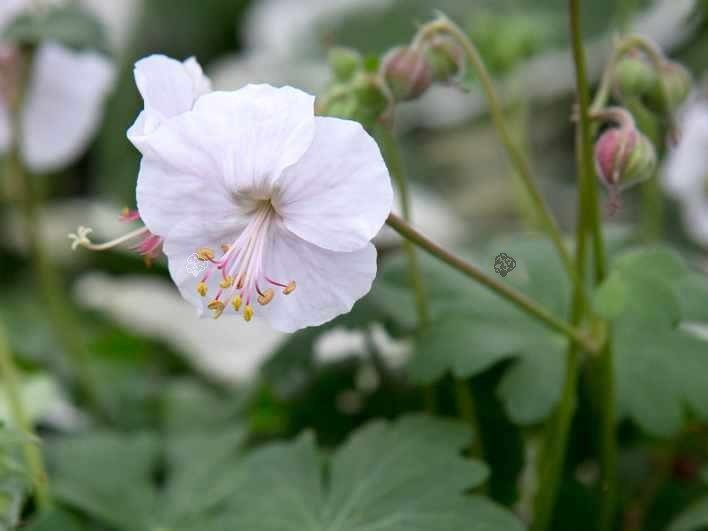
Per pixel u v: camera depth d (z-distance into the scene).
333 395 0.30
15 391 0.28
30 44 0.31
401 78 0.25
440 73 0.25
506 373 0.26
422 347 0.27
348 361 0.30
